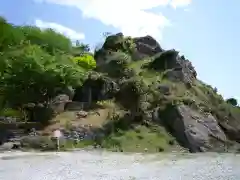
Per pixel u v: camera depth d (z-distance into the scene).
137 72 50.09
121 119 39.06
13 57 41.78
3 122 42.00
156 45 59.12
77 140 36.19
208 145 37.09
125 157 27.31
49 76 41.84
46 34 54.97
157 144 35.03
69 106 44.75
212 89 52.38
